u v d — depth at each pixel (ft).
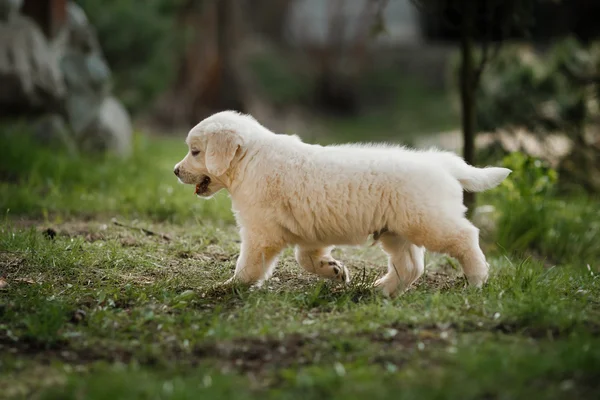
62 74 48.85
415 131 91.66
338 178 20.99
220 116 22.63
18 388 15.25
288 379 15.35
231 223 32.01
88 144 48.60
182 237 28.66
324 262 23.12
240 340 17.62
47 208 32.53
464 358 15.76
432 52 121.80
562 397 14.29
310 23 130.11
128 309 20.29
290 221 21.57
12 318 18.99
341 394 14.34
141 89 69.46
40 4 46.85
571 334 17.43
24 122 45.09
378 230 21.22
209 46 88.17
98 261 24.29
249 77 96.89
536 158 36.14
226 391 14.67
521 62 46.98
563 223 31.96
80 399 14.55
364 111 111.75
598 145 46.65
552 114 45.44
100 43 66.28
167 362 16.51
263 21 122.62
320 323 18.63
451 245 20.70
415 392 14.29
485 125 44.86
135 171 42.65
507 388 14.53
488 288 20.68
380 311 19.24
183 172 22.85
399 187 20.57
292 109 106.11
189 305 20.48
